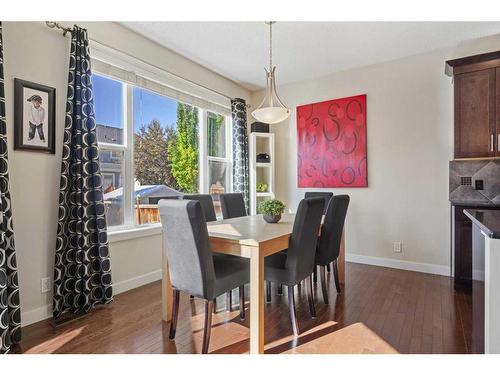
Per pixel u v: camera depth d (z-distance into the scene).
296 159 4.58
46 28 2.34
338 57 3.64
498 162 3.07
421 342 1.96
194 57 3.63
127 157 3.06
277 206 2.70
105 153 2.86
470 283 2.96
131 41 3.00
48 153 2.35
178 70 3.56
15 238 2.15
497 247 1.39
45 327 2.18
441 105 3.45
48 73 2.35
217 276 1.94
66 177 2.40
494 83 2.91
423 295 2.79
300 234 2.10
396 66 3.71
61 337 2.04
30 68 2.24
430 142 3.51
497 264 1.39
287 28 2.93
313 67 3.96
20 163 2.18
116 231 2.90
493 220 1.70
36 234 2.28
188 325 2.23
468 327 2.16
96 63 2.69
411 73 3.62
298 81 4.50
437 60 3.46
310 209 2.12
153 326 2.20
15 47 2.15
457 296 2.76
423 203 3.56
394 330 2.13
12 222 2.02
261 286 1.87
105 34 2.76
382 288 3.00
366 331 2.12
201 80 3.93
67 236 2.41
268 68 3.97
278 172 4.76
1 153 1.93
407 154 3.65
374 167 3.87
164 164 3.52
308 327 2.19
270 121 2.87
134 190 3.14
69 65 2.45
